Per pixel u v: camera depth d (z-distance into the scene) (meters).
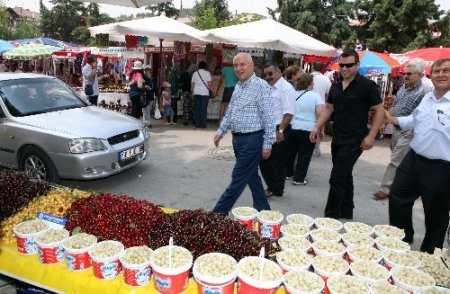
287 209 5.32
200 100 11.22
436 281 2.41
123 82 17.02
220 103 12.49
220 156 8.02
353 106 4.28
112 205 2.90
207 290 2.11
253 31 9.66
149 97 10.80
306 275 2.23
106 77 15.88
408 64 5.18
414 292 2.19
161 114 12.77
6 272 2.62
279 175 5.69
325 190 6.17
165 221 2.76
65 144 5.13
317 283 2.17
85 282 2.35
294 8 28.47
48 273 2.46
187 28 10.91
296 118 6.04
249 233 2.67
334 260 2.47
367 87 4.18
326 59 14.03
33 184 3.37
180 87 12.23
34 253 2.64
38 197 3.24
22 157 5.52
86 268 2.46
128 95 12.06
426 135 3.41
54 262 2.51
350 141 4.39
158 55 14.55
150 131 10.56
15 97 5.87
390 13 22.05
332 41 28.14
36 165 5.46
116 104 11.83
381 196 5.84
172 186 6.07
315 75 7.82
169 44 14.94
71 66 21.84
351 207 4.99
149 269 2.32
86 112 6.13
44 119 5.54
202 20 30.31
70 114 5.89
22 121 5.49
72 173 5.20
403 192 3.78
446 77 3.24
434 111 3.37
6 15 41.31
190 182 6.29
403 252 2.68
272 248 2.68
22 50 16.27
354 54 4.13
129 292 2.25
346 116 4.35
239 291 2.18
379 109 4.16
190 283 2.35
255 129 4.06
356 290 2.12
